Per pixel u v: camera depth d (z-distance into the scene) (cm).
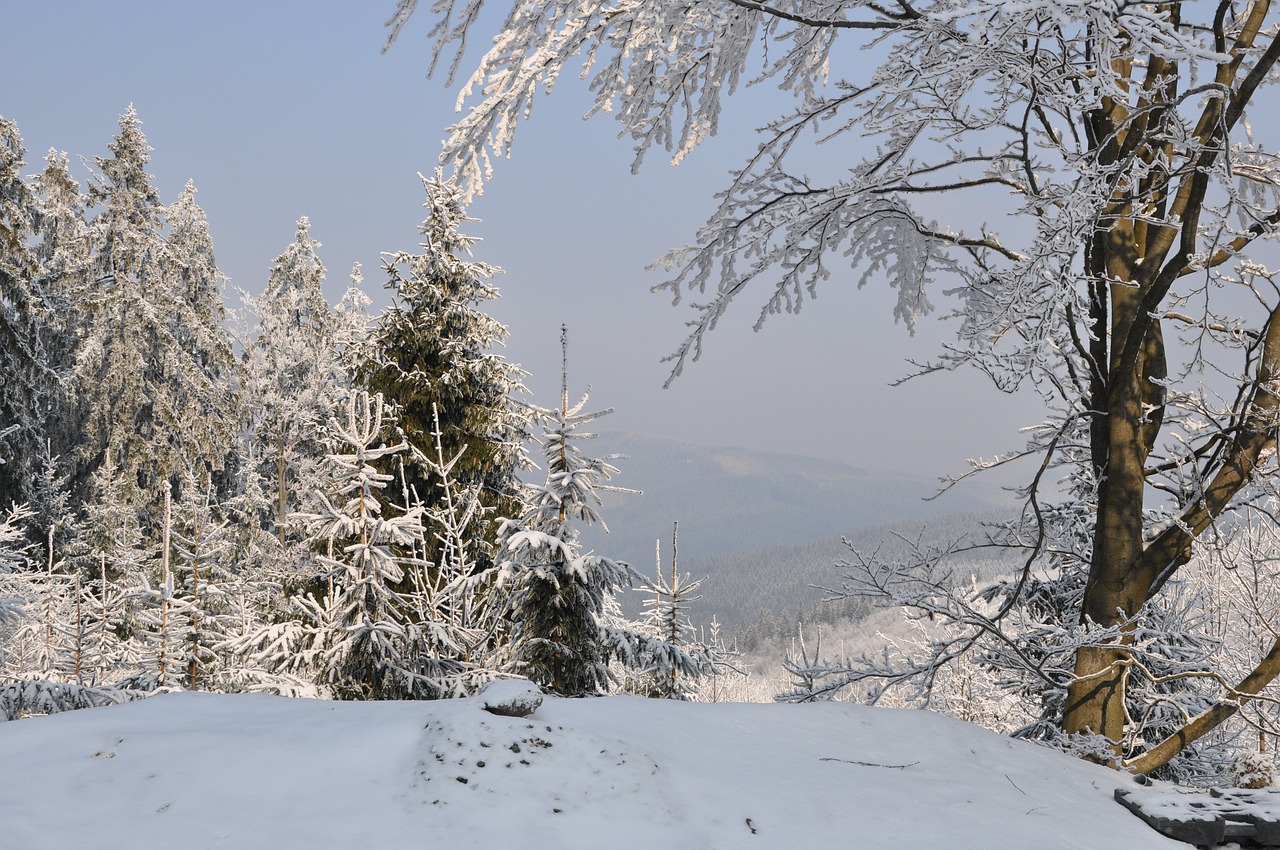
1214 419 768
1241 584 813
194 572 1130
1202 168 594
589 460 1062
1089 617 784
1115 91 484
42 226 2845
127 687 1002
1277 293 721
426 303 1789
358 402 1736
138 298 2738
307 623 1278
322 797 427
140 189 2844
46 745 484
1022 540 927
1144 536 895
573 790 440
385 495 1652
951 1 499
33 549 2416
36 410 2436
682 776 478
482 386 1808
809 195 836
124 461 2689
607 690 1106
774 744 574
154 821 395
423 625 1030
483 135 672
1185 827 502
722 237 852
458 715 485
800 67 794
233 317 3203
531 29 637
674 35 669
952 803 501
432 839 392
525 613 1041
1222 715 709
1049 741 752
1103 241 809
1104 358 812
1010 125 756
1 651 1264
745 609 17050
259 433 2944
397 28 608
